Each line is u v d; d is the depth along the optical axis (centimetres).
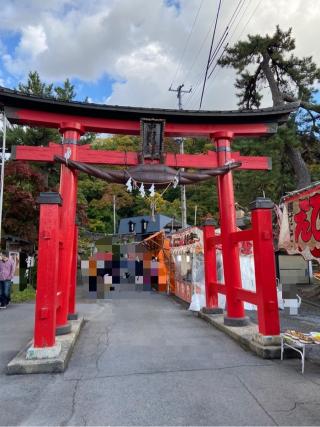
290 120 1667
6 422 346
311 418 346
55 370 493
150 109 794
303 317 978
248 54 1831
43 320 531
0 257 1150
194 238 1159
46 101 745
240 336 655
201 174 793
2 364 533
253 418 347
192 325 845
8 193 1705
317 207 527
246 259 1182
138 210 4453
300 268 1684
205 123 844
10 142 2086
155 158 809
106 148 4309
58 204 568
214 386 433
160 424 338
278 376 468
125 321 904
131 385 439
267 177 1616
